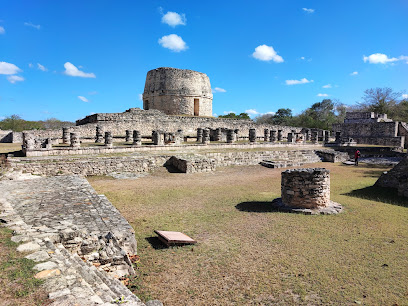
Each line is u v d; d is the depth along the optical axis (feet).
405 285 14.19
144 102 118.11
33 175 39.70
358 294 13.50
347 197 33.01
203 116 113.39
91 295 8.88
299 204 27.27
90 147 55.67
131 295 11.29
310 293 13.61
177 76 108.78
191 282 14.73
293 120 185.88
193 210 27.71
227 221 24.27
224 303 12.95
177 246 19.17
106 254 14.93
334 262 16.63
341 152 74.64
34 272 9.88
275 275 15.26
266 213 26.48
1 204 19.74
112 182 41.78
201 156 56.95
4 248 11.85
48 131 75.36
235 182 43.06
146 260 17.25
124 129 85.61
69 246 14.48
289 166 61.87
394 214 25.89
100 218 18.80
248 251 18.25
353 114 128.88
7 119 149.48
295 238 20.22
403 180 32.48
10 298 8.24
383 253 17.78
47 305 8.04
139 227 22.94
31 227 15.72
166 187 38.52
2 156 51.13
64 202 21.90
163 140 69.51
